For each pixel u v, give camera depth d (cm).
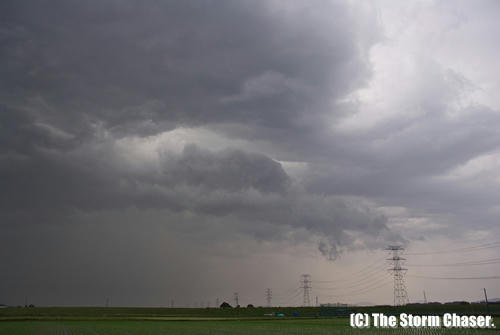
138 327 8419
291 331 7075
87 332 6956
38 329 7769
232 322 11075
